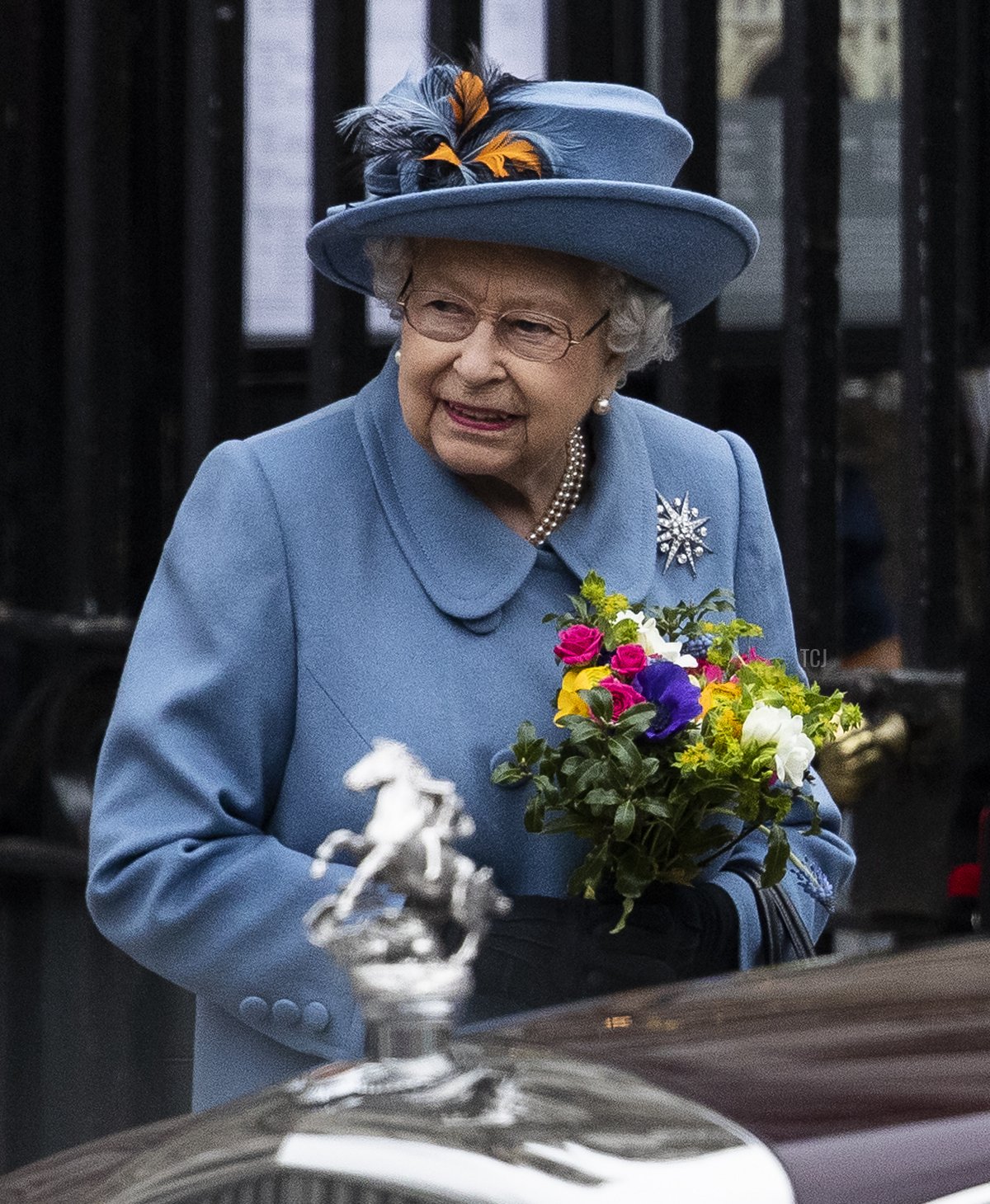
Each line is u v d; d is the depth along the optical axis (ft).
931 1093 13.93
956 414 51.16
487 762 24.35
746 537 27.81
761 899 24.06
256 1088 24.85
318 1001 23.49
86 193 55.57
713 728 22.63
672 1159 13.26
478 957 21.97
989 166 53.98
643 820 22.45
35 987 52.44
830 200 49.65
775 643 27.73
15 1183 16.65
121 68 55.57
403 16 51.88
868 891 50.03
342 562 24.90
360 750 24.23
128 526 56.80
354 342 51.16
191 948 23.93
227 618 24.26
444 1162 13.43
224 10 51.78
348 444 25.77
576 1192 13.02
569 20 50.47
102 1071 48.03
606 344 24.61
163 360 56.70
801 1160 13.16
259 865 23.65
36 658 61.00
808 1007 16.33
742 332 54.80
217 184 52.08
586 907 22.70
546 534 25.96
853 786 49.21
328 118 49.75
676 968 22.39
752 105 54.19
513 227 22.80
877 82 54.65
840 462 49.98
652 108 24.77
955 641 51.11
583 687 23.21
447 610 24.77
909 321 51.03
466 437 23.88
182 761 23.95
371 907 16.51
